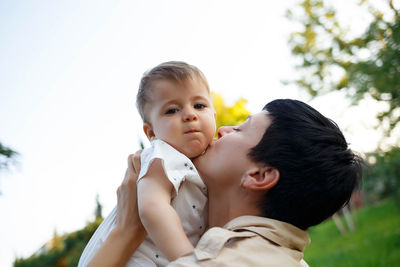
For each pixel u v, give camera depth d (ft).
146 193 3.99
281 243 3.79
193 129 4.49
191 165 4.30
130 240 4.19
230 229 3.92
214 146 4.48
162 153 4.25
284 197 3.98
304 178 3.97
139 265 4.17
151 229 3.81
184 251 3.60
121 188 4.45
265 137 4.12
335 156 4.12
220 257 3.50
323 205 4.03
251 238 3.73
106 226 4.67
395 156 25.09
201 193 4.35
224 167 4.20
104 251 4.11
